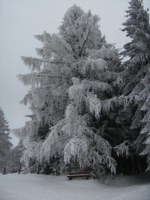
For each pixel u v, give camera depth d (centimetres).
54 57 1806
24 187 1320
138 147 1560
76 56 1934
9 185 1337
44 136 1911
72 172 1664
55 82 1869
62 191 1316
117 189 1420
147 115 1379
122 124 1730
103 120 1816
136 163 1866
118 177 1734
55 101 1881
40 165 2031
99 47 2072
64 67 1794
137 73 1691
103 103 1672
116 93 1823
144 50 1584
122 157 1795
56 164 1920
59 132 1616
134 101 1634
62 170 1825
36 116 1848
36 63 1772
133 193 1180
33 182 1477
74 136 1507
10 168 3844
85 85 1672
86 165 1642
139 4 1777
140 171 1830
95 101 1544
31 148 1712
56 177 1702
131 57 1755
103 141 1619
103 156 1595
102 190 1400
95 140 1614
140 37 1628
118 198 1134
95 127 1788
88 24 1891
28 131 1872
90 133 1614
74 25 1955
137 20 1727
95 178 1634
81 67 1797
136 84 1664
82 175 1622
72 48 1975
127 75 1698
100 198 1195
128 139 1739
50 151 1680
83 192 1325
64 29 2055
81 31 1928
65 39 2008
